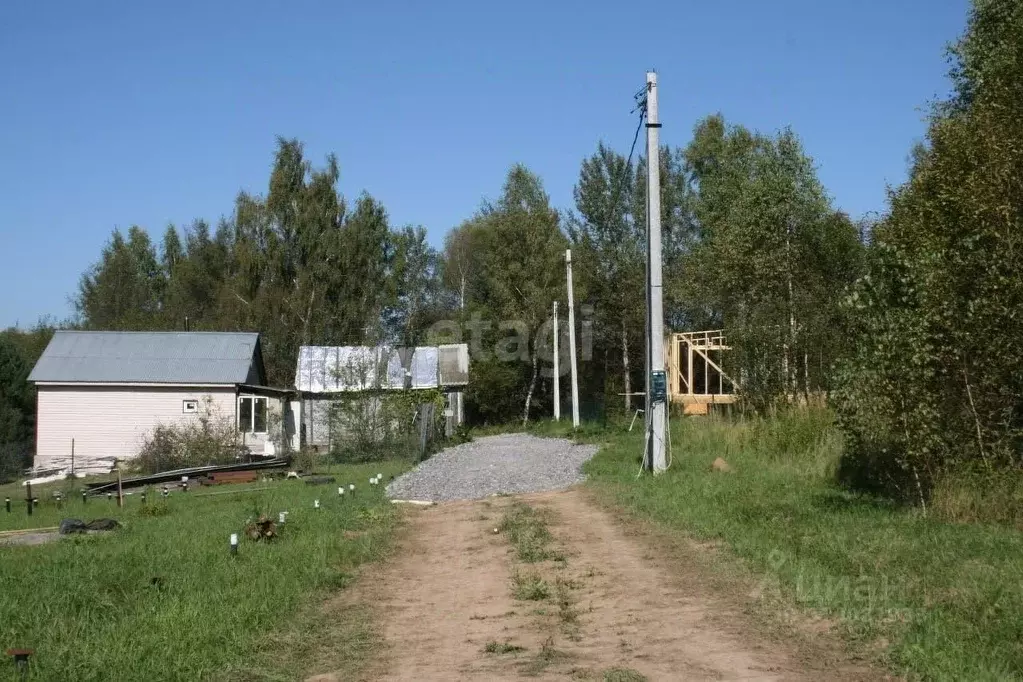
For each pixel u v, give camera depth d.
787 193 25.92
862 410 12.27
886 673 6.02
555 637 7.23
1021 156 13.04
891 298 12.23
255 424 34.41
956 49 19.20
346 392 30.27
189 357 35.19
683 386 33.06
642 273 43.00
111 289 57.56
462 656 6.81
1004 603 7.14
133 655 6.49
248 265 46.91
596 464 20.36
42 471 32.41
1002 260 11.86
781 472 16.08
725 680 5.95
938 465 11.91
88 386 34.34
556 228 45.00
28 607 7.74
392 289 50.09
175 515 16.64
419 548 11.65
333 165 47.84
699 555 9.99
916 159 20.06
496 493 17.16
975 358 11.79
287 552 10.59
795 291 25.02
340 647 7.15
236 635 7.14
